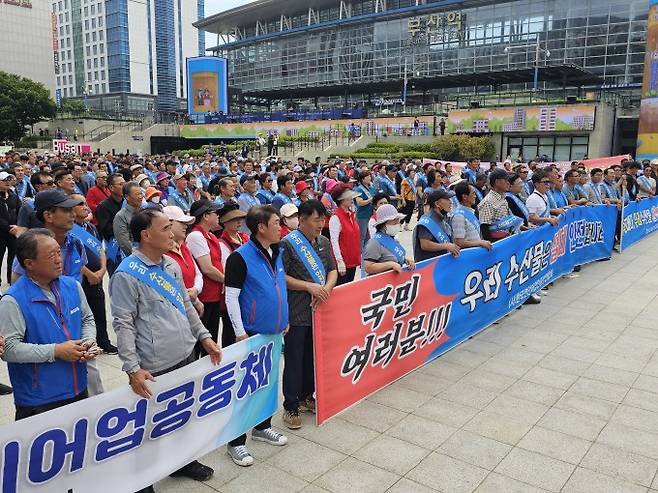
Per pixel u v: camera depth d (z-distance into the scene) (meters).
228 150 38.22
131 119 52.69
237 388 3.67
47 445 2.65
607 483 3.59
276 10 54.62
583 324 6.78
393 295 4.82
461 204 6.15
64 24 92.19
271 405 4.02
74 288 3.11
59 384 2.94
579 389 4.98
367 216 8.95
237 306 3.75
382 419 4.41
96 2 86.19
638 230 12.34
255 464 3.79
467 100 37.19
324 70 51.41
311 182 13.38
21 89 48.53
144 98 85.31
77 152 34.44
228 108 51.91
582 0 37.19
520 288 7.14
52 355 2.82
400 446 4.02
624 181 11.49
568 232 8.72
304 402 4.54
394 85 46.56
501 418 4.44
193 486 3.53
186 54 95.00
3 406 4.61
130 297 3.13
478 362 5.59
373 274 4.79
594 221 9.74
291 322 4.13
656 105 26.44
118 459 2.99
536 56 35.97
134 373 3.01
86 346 2.96
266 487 3.53
